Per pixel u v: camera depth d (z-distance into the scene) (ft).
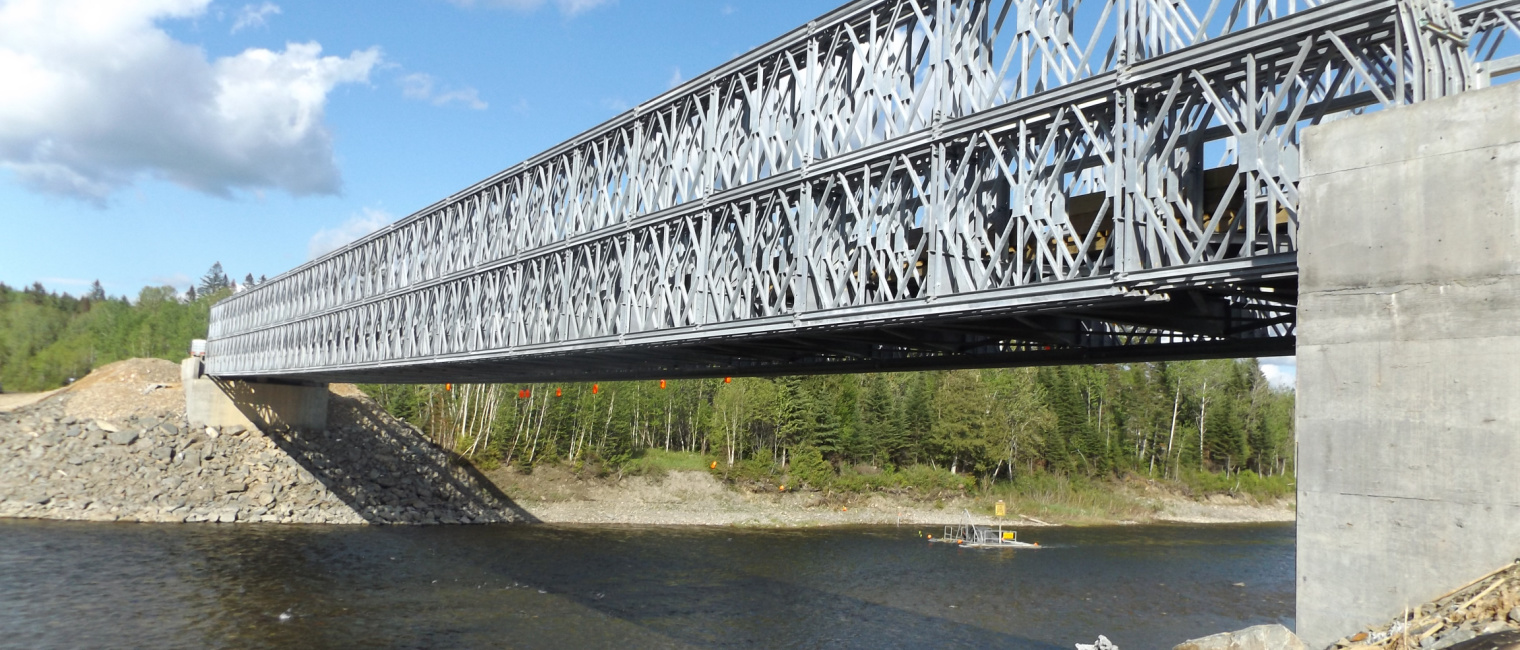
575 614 108.99
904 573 147.43
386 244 142.41
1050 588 135.95
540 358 95.45
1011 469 281.54
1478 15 37.17
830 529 216.13
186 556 134.21
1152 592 134.10
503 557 148.56
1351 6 37.91
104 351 359.46
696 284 74.33
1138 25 46.21
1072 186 55.36
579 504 220.43
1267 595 133.28
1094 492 279.28
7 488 167.02
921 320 56.24
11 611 99.81
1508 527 32.09
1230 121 41.55
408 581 124.67
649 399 278.87
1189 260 42.65
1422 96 35.70
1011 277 59.36
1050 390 311.06
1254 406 352.90
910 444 281.13
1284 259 38.88
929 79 57.77
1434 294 34.24
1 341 347.15
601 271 87.86
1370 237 35.91
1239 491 307.37
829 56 65.62
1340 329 36.55
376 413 227.81
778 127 69.97
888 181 59.36
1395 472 34.86
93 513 164.76
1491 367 32.78
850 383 293.43
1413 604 34.09
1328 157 37.32
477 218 115.65
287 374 164.14
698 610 114.32
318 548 147.95
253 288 203.00
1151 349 60.03
